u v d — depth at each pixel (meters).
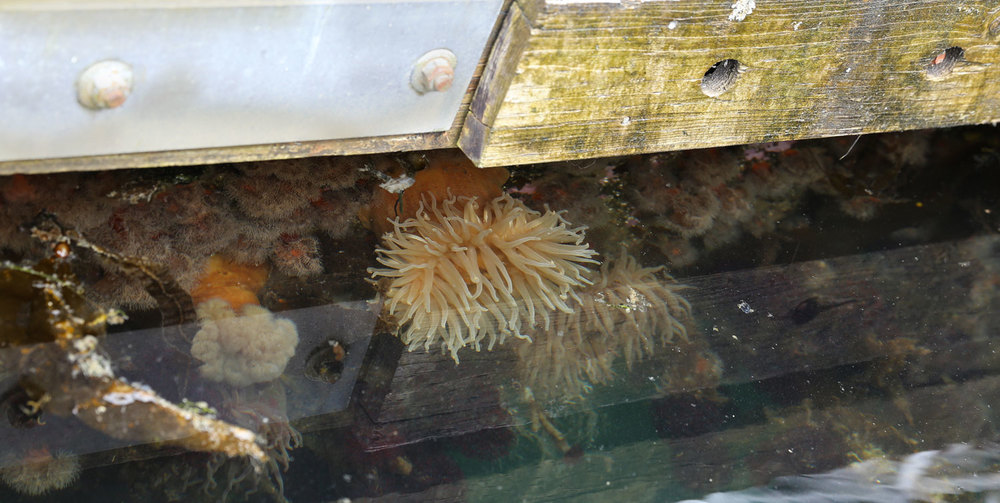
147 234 0.73
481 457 0.67
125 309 0.69
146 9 0.51
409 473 0.65
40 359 0.64
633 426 0.71
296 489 0.63
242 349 0.69
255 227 0.78
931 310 0.86
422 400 0.70
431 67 0.60
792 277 0.87
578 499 0.66
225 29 0.54
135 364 0.66
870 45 0.70
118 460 0.63
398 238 0.80
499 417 0.70
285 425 0.66
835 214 0.96
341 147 0.64
